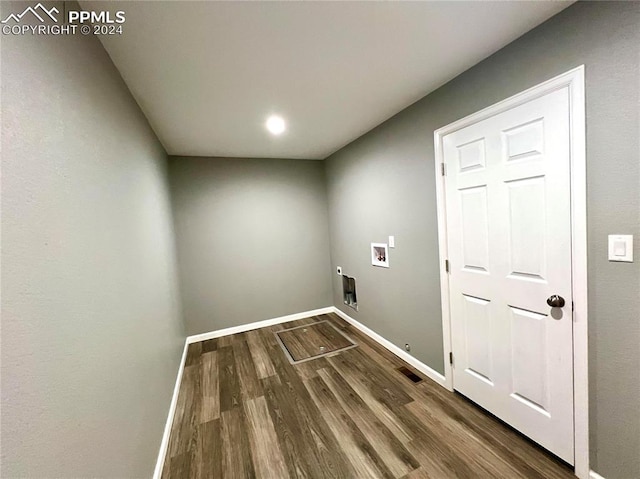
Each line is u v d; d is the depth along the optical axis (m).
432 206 2.05
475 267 1.77
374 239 2.85
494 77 1.52
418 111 2.08
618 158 1.10
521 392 1.55
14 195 0.60
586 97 1.17
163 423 1.71
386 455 1.51
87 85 1.03
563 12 1.21
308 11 1.12
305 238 3.90
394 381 2.21
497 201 1.59
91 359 0.88
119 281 1.18
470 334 1.84
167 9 1.06
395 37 1.33
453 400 1.93
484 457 1.46
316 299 4.01
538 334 1.44
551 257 1.35
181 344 2.80
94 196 1.01
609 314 1.17
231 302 3.51
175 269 2.88
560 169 1.28
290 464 1.50
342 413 1.88
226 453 1.60
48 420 0.66
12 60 0.63
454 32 1.32
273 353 2.87
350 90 1.85
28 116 0.67
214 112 2.04
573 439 1.32
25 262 0.62
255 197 3.59
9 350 0.56
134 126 1.66
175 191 3.19
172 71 1.48
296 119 2.29
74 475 0.74
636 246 1.07
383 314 2.82
